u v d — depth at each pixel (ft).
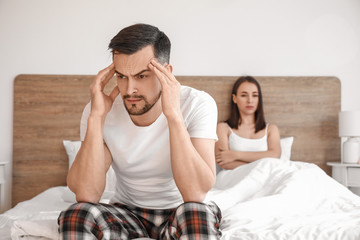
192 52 9.09
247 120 8.55
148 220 3.52
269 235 3.55
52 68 8.85
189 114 3.56
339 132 8.54
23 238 3.22
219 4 9.13
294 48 9.24
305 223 3.99
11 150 8.67
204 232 2.68
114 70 3.57
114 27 8.96
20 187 8.57
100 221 2.84
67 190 6.31
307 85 9.12
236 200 5.45
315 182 5.61
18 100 8.64
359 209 4.67
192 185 3.09
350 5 9.30
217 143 8.23
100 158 3.33
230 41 9.14
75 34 8.91
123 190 3.76
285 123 9.08
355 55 9.30
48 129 8.68
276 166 6.17
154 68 3.17
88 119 3.38
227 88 8.96
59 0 8.87
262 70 9.20
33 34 8.81
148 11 9.01
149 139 3.46
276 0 9.21
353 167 8.05
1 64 8.72
